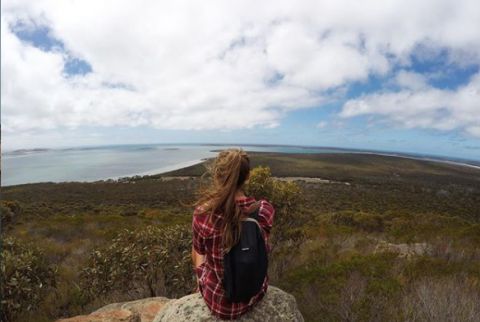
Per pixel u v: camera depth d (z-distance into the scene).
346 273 6.50
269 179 8.21
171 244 6.87
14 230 18.42
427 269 6.84
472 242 11.30
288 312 3.06
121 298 6.97
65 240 17.23
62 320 4.66
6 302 5.33
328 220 18.72
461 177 136.75
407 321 4.70
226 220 2.45
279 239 8.74
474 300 5.15
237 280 2.48
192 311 2.98
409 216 19.98
